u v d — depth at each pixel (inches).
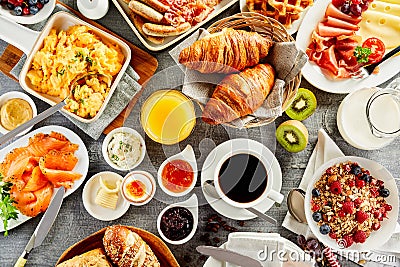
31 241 36.1
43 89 36.9
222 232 37.6
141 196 35.7
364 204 35.5
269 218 35.4
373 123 36.3
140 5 35.1
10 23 36.7
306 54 35.5
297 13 35.9
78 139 37.1
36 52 36.2
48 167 36.2
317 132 37.8
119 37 37.8
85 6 36.5
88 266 34.4
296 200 36.9
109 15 37.9
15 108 37.4
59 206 36.2
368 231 36.2
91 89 36.5
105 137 37.3
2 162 36.9
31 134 37.2
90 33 36.7
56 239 37.9
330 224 35.9
